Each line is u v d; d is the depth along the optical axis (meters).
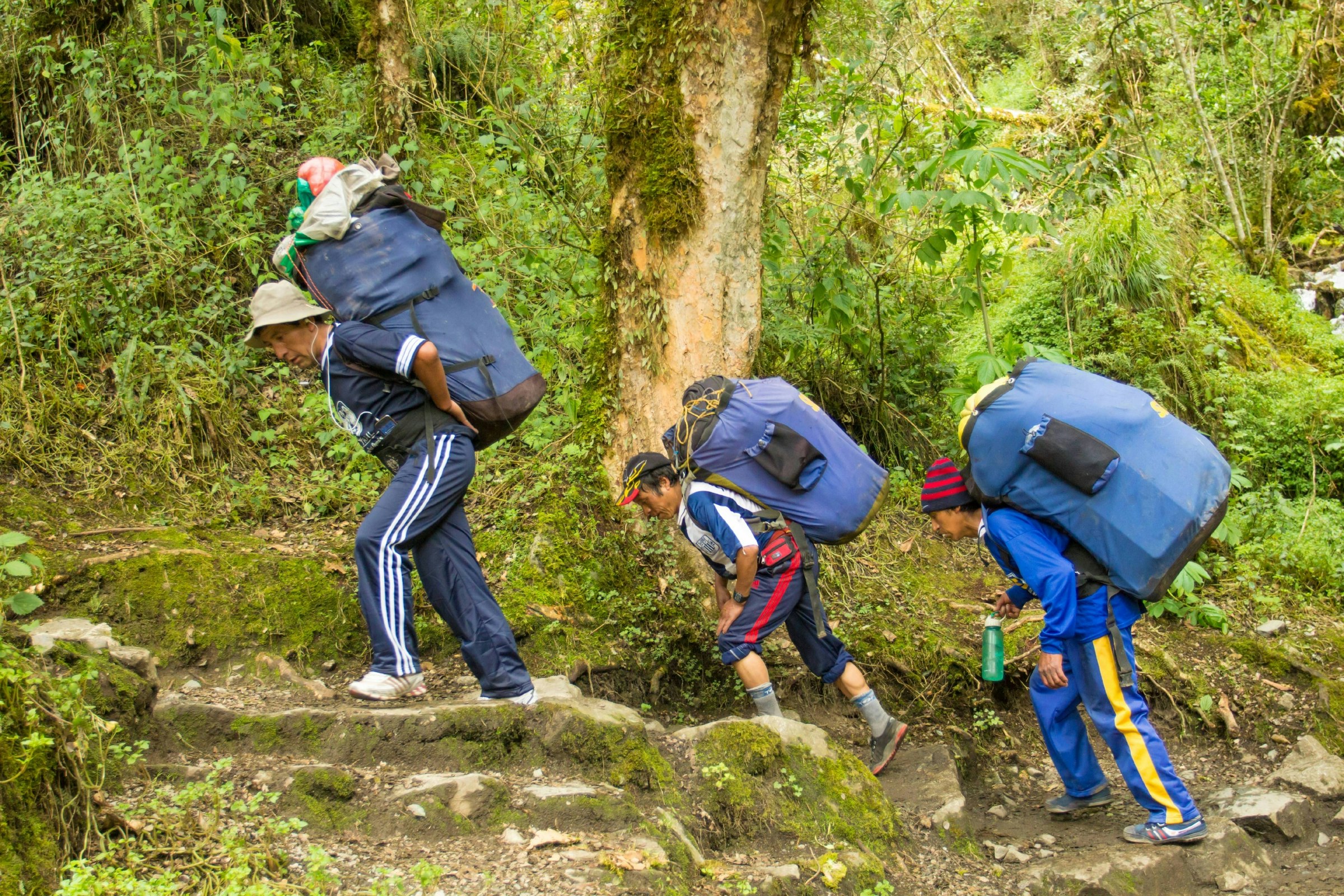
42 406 4.62
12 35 6.25
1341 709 4.71
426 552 3.29
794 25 4.46
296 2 7.69
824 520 3.81
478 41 7.09
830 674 4.01
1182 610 5.25
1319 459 6.36
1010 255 6.71
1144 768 3.58
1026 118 9.39
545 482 4.68
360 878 2.50
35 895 2.16
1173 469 3.50
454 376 3.26
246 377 5.15
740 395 3.81
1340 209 9.62
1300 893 3.41
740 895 2.77
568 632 4.18
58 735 2.46
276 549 4.28
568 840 2.77
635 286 4.61
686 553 4.62
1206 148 9.52
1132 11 8.74
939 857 3.53
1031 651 4.85
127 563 3.84
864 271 5.98
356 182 3.37
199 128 6.18
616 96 4.57
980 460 3.70
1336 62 9.52
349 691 3.33
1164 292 6.93
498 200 5.82
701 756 3.37
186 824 2.50
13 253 5.34
